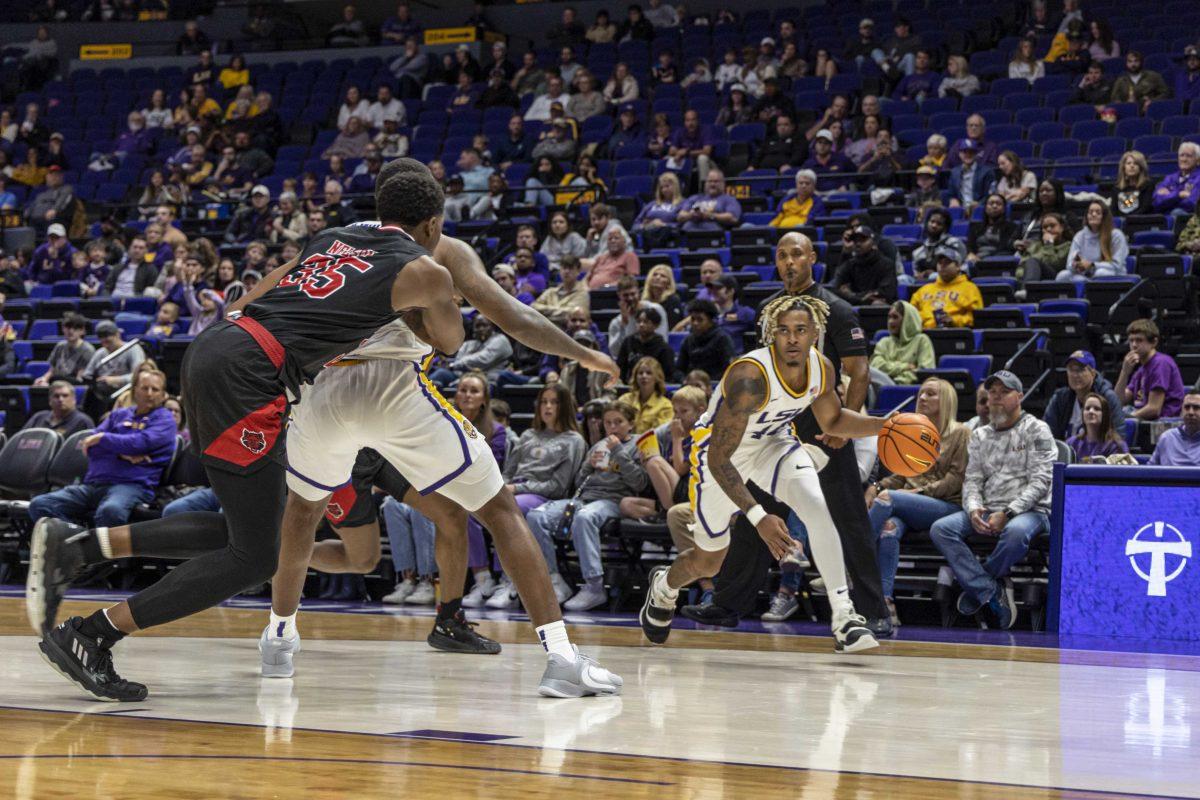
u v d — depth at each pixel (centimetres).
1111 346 838
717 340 814
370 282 302
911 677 389
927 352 804
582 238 1146
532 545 332
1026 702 330
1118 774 224
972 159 1138
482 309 344
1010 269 959
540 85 1625
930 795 200
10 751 225
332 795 189
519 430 796
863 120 1298
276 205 1441
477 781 203
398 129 1611
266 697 311
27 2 2052
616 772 214
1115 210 1041
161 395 800
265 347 295
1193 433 661
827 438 474
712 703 314
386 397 338
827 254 1012
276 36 1959
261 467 293
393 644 469
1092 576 601
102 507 766
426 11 2012
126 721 265
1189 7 1438
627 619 630
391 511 714
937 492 655
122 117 1794
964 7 1554
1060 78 1352
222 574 295
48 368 1065
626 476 704
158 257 1277
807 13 1666
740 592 548
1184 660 470
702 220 1141
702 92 1523
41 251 1335
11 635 454
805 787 204
